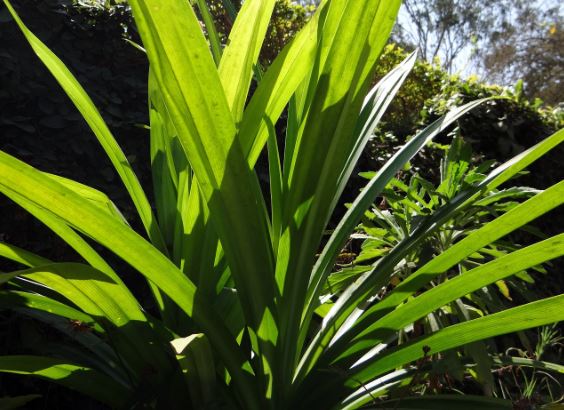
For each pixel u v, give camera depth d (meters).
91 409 1.52
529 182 2.76
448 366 0.86
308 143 0.71
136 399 0.77
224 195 0.65
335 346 0.84
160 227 0.95
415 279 0.81
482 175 1.11
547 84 13.70
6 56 1.60
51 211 0.61
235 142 0.62
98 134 0.85
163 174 0.96
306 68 0.73
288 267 0.75
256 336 0.74
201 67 0.57
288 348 0.78
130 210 1.73
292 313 0.76
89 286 0.70
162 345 0.78
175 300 0.69
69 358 0.93
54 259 1.57
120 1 1.92
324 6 0.70
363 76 0.69
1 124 1.60
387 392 0.94
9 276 0.58
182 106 0.60
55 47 1.75
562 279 2.62
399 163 0.95
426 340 0.78
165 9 0.54
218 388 0.80
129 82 1.82
